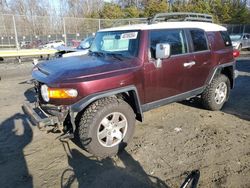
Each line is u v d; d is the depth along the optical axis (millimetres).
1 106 6152
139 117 4098
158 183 3127
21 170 3438
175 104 6004
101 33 4832
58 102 3377
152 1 42125
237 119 5066
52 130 3730
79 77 3375
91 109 3494
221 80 5352
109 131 3660
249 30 33781
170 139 4230
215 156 3678
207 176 3230
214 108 5441
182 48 4570
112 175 3303
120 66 3717
